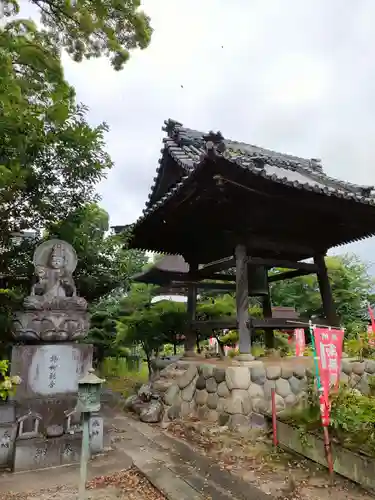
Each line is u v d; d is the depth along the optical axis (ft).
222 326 27.30
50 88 20.76
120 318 40.57
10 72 17.31
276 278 33.96
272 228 26.76
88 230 26.08
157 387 27.14
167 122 32.30
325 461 15.24
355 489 13.60
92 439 17.19
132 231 29.22
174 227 28.40
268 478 14.74
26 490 13.33
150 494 13.32
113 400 29.48
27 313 17.95
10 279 24.20
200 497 12.91
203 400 24.27
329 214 25.17
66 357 18.37
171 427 22.75
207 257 34.68
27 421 16.34
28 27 21.33
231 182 20.59
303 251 29.04
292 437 17.29
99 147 24.47
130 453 17.89
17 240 24.97
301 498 12.95
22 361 17.42
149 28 24.64
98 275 26.91
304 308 67.46
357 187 27.45
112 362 46.65
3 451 15.67
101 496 12.98
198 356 31.48
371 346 29.86
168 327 39.78
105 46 24.31
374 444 13.89
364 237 29.60
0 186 16.70
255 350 32.68
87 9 22.54
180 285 33.19
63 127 22.77
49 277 19.21
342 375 25.12
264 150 35.70
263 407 21.66
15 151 19.22
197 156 29.32
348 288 68.44
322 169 36.91
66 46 24.38
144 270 41.16
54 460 15.71
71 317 18.69
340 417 15.31
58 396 17.72
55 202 24.18
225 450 18.02
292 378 23.81
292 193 21.77
